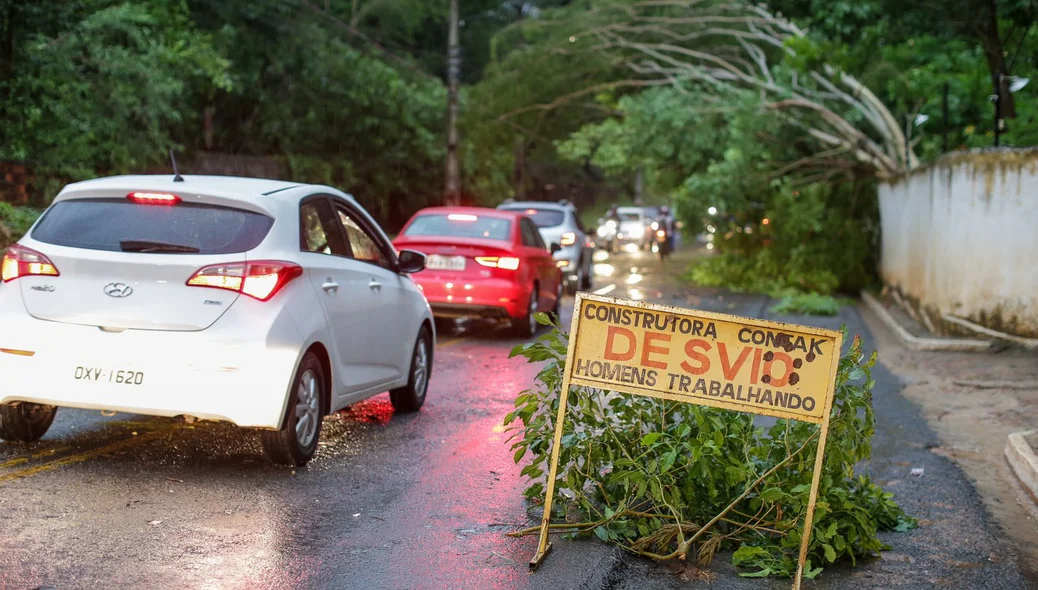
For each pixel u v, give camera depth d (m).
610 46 26.44
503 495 6.23
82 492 5.80
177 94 20.14
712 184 23.19
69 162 17.16
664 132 23.80
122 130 18.00
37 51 16.03
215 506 5.69
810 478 5.21
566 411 5.51
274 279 6.27
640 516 5.47
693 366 4.91
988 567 5.53
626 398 5.59
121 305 6.11
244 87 27.19
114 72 17.16
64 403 6.14
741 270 24.75
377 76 30.78
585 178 68.25
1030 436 8.34
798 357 4.82
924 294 16.34
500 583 4.71
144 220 6.35
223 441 7.19
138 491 5.88
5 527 5.11
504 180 37.97
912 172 18.05
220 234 6.32
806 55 19.28
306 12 29.38
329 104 29.69
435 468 6.84
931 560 5.61
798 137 24.02
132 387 6.07
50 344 6.13
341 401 7.18
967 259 14.09
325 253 7.12
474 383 10.39
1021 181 13.39
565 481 5.52
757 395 4.85
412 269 8.38
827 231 24.48
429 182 35.06
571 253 21.58
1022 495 7.16
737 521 5.48
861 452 5.48
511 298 13.41
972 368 12.14
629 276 27.42
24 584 4.37
